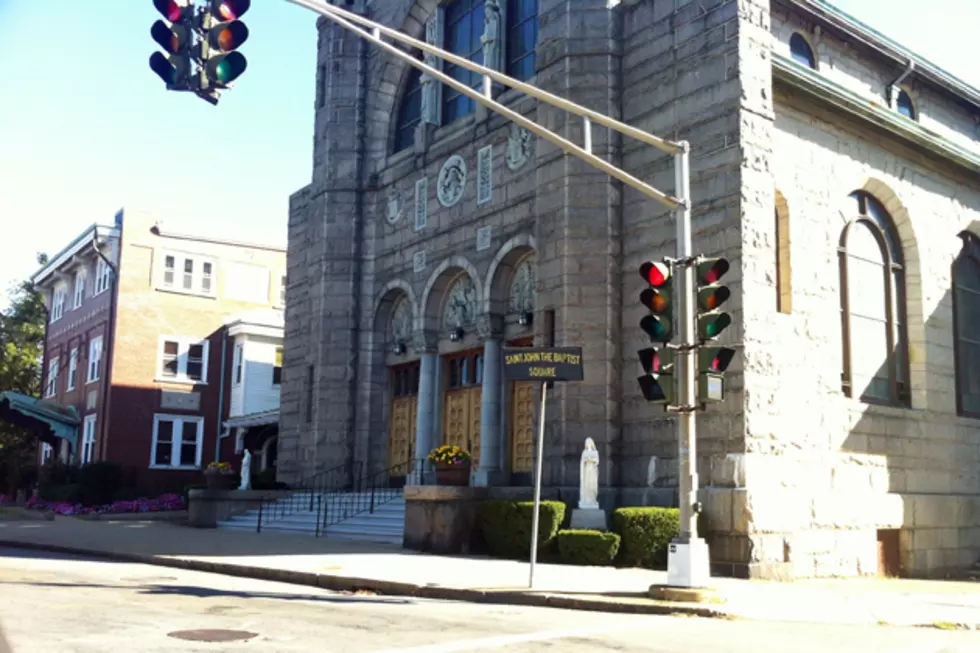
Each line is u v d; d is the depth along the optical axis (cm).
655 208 1936
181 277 4425
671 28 1948
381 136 2950
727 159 1786
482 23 2656
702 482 1736
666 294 1255
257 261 4662
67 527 2731
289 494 2823
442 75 1191
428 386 2619
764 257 1772
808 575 1747
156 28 876
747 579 1627
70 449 4538
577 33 2073
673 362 1268
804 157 1977
